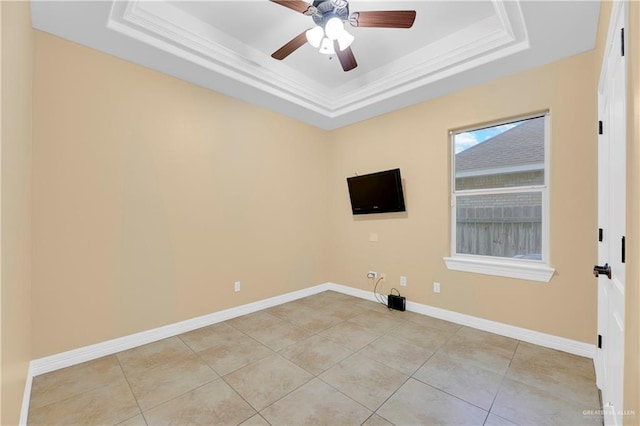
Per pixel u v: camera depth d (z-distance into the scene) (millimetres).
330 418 1710
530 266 2654
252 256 3561
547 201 2674
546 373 2150
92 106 2404
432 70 2865
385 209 3715
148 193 2719
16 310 1469
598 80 2164
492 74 2779
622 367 1202
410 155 3553
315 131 4391
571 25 2084
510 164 2904
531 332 2660
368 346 2611
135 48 2412
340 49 2201
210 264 3164
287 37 2783
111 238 2502
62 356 2246
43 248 2172
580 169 2424
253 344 2662
